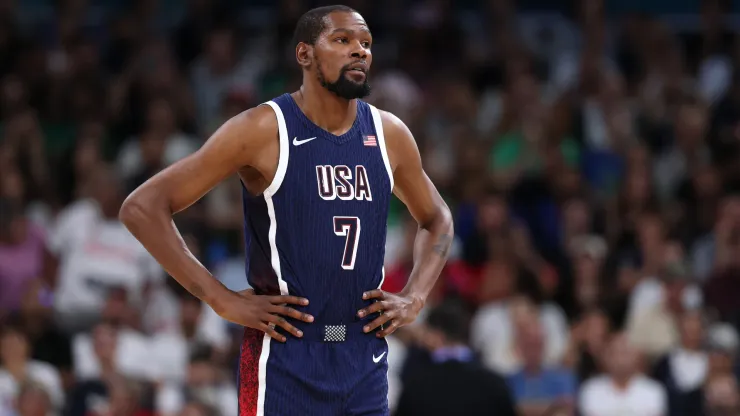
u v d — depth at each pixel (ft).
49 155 128.98
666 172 128.77
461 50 140.56
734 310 108.47
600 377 98.58
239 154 48.26
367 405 49.03
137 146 126.00
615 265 111.45
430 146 122.72
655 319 104.73
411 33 140.15
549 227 116.37
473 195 116.47
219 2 146.30
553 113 128.26
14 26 140.15
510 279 105.09
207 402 92.32
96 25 151.43
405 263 104.94
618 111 131.13
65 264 109.19
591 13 146.10
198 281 47.78
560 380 97.35
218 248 112.27
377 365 49.44
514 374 97.81
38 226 112.16
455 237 114.32
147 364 99.14
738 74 136.67
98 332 96.84
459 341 76.84
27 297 101.50
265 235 48.60
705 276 115.34
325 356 48.42
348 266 48.57
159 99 129.08
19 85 134.21
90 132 127.13
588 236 116.47
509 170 122.21
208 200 116.16
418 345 90.89
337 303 48.55
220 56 139.03
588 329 101.71
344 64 48.39
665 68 141.90
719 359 95.71
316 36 48.88
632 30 145.89
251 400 48.80
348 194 48.73
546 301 106.52
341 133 49.52
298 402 48.16
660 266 108.68
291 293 48.29
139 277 108.47
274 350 48.37
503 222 111.65
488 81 138.10
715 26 148.77
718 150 126.11
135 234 47.78
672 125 132.57
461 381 75.46
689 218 120.78
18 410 91.20
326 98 49.16
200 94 137.90
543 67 142.20
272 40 142.41
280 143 48.42
